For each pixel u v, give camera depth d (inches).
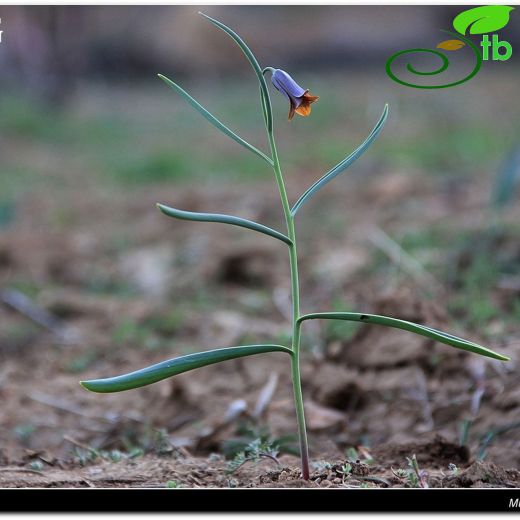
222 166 639.1
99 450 203.8
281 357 248.1
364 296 299.7
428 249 341.1
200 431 210.5
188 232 441.4
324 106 877.8
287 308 316.2
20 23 952.3
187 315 315.0
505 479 151.6
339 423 207.5
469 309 270.5
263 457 169.6
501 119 761.6
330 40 1226.0
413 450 175.2
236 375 238.8
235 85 1128.8
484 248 323.0
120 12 1231.5
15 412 233.0
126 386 127.6
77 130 848.3
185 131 822.5
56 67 950.4
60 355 286.5
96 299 342.3
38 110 914.1
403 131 738.8
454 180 508.1
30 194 578.2
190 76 1221.7
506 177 340.5
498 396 201.9
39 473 166.4
